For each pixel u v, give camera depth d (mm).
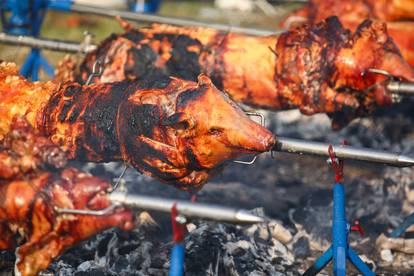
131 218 4348
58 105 5578
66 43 7633
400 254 6395
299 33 6445
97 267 5656
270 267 5824
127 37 6977
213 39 6770
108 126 5395
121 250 5824
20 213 4559
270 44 6594
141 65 6809
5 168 4590
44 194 4484
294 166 8547
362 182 7895
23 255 4570
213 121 4883
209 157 5078
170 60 6781
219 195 7535
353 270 6066
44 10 9062
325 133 9195
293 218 6879
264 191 7762
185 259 5598
